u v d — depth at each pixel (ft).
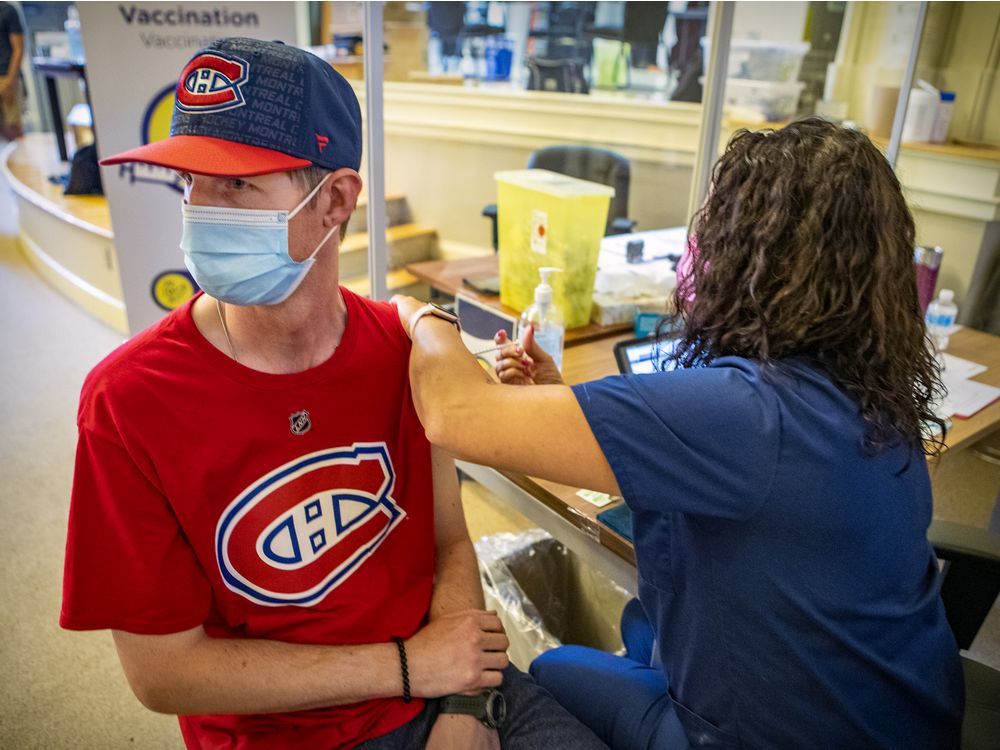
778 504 2.51
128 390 2.73
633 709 3.47
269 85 2.68
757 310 2.68
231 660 2.89
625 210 10.91
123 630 2.80
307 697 2.93
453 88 12.99
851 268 2.59
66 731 5.42
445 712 3.13
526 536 5.86
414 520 3.43
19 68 23.76
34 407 10.20
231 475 2.91
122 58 8.20
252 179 2.73
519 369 4.17
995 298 8.29
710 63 6.95
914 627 2.83
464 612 3.30
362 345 3.20
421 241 13.50
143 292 9.15
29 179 17.62
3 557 7.23
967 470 8.07
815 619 2.60
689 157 11.66
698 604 2.82
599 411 2.60
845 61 9.37
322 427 3.06
